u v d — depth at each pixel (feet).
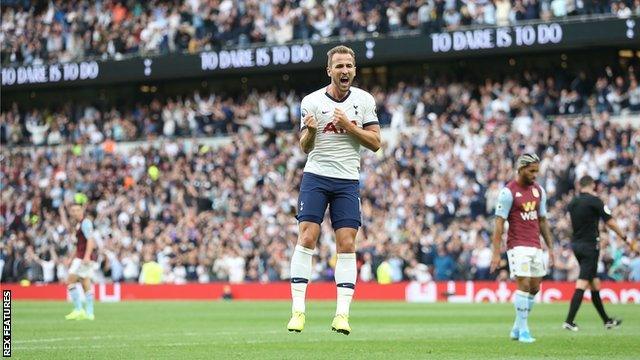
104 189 152.25
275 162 143.02
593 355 44.50
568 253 115.85
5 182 160.66
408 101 143.95
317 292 122.83
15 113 172.14
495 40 136.87
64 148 164.35
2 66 166.91
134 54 161.07
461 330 63.93
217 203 141.28
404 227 127.34
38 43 168.96
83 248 80.07
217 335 58.49
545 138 130.31
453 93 143.33
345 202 38.88
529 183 52.80
